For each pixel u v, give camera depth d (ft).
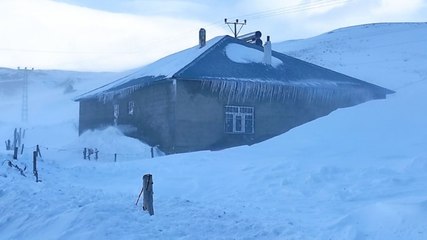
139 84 96.32
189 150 88.94
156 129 93.61
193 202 32.35
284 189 38.34
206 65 94.22
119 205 28.32
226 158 55.62
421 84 75.36
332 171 41.65
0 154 60.23
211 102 91.56
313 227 26.81
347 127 60.18
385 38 256.73
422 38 244.01
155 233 24.30
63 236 24.21
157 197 36.14
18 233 26.14
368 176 39.58
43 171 52.31
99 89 118.01
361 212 27.53
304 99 100.48
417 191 33.30
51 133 151.23
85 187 41.34
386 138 53.36
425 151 46.14
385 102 67.46
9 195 32.63
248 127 94.99
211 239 23.93
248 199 36.40
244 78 92.89
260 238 24.26
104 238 23.38
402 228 24.62
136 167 54.75
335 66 195.52
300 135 61.77
